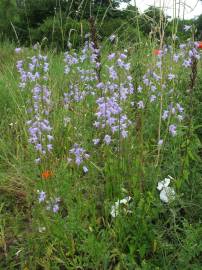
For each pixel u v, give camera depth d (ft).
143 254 8.57
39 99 11.90
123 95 10.90
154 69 13.26
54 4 38.06
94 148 11.31
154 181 9.59
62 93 14.66
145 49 13.51
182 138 11.14
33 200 10.61
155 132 12.22
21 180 10.95
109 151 10.54
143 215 8.93
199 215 9.37
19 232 9.96
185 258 8.17
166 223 9.03
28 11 38.58
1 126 14.19
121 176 10.04
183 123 11.84
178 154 10.73
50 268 8.75
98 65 11.35
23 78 13.16
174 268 8.44
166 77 13.35
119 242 8.93
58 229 9.05
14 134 14.15
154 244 8.66
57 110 13.20
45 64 13.64
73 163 11.00
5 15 39.24
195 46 11.95
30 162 11.10
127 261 8.63
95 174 10.65
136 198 9.36
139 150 10.55
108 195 10.11
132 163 10.23
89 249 8.59
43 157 10.19
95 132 11.71
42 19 37.99
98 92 12.53
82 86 13.79
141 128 10.07
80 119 12.56
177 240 8.82
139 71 12.13
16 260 9.29
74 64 15.29
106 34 25.57
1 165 12.22
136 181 9.80
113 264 8.87
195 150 11.25
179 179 9.77
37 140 10.52
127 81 11.53
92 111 12.78
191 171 10.68
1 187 11.44
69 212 9.15
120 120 10.41
